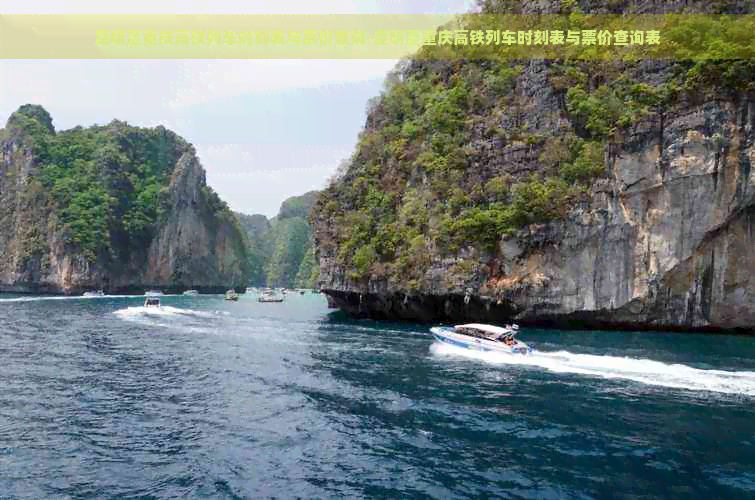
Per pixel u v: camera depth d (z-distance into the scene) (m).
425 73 63.44
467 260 46.78
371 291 53.91
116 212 134.75
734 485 13.37
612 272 42.16
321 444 16.17
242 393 22.25
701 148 39.72
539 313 44.16
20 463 14.59
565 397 21.42
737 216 40.03
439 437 16.83
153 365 28.33
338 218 60.50
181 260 149.62
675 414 19.11
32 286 123.31
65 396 21.62
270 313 65.44
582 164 43.50
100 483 13.39
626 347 33.03
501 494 12.88
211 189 173.62
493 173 48.47
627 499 12.64
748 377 24.86
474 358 29.92
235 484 13.37
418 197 53.34
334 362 29.08
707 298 40.97
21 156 135.25
